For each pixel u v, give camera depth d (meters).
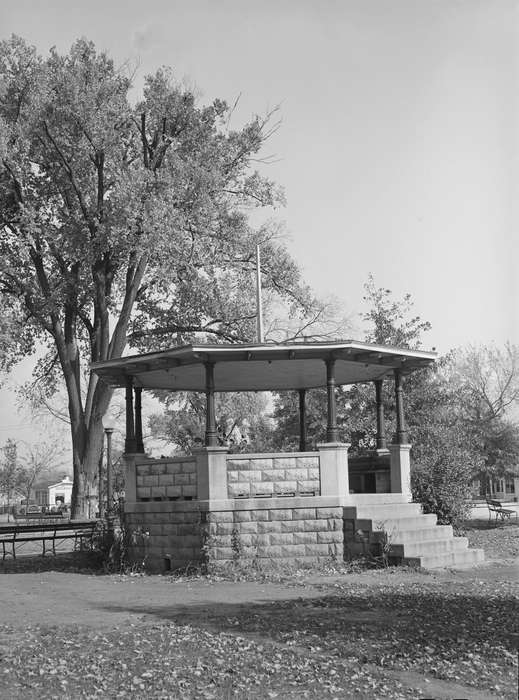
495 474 36.75
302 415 22.64
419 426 25.84
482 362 45.19
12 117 30.20
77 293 31.64
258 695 7.49
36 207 31.22
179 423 46.75
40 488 97.56
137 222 28.53
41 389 37.56
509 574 15.12
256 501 16.77
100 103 29.55
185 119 31.75
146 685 7.95
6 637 10.45
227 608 12.02
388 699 7.24
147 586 15.30
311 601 12.21
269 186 34.16
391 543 16.25
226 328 34.16
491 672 7.95
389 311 29.23
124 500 18.97
